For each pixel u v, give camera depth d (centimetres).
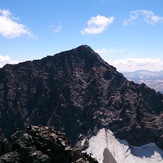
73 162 10831
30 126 12538
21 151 10500
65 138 12394
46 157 10531
